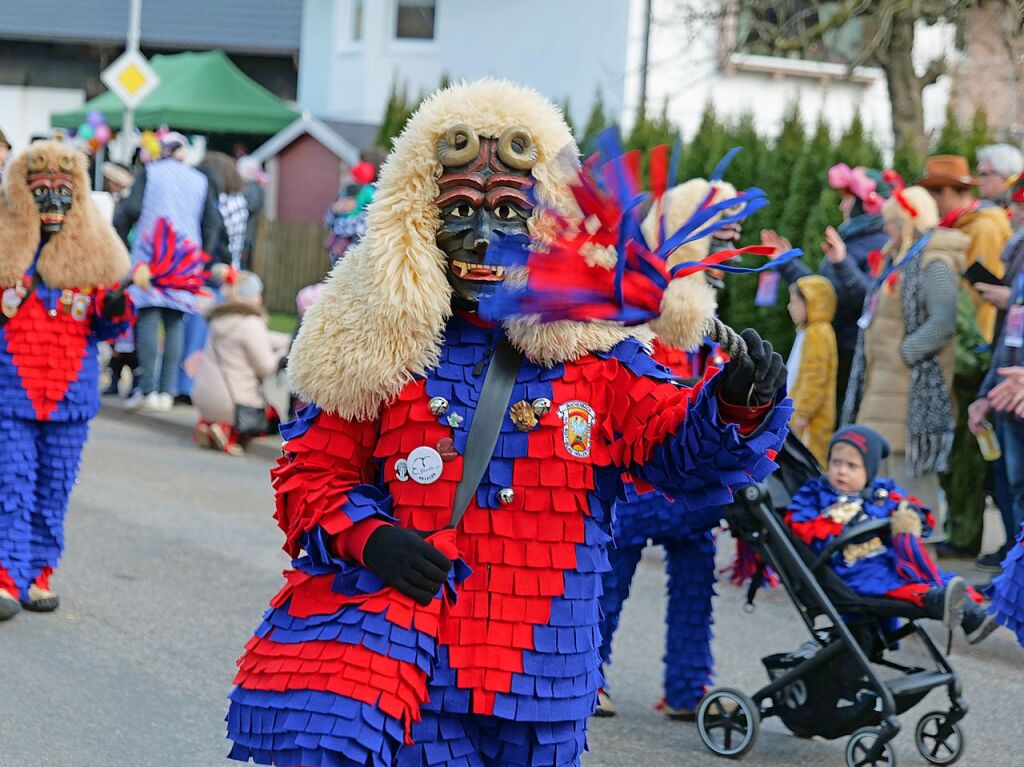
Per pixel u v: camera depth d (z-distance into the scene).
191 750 4.69
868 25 13.37
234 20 27.89
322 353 2.90
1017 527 7.05
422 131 2.88
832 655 4.82
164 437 11.81
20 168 6.05
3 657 5.60
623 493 3.11
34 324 6.10
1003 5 12.39
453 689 2.82
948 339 7.11
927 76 13.38
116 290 6.20
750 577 5.30
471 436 2.87
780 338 11.12
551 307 2.60
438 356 2.92
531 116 2.88
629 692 5.65
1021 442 6.96
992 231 7.79
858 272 8.10
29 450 6.16
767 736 5.23
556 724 2.87
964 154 11.23
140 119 21.83
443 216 2.89
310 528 2.88
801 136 11.87
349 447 2.96
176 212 12.01
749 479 2.87
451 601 2.83
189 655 5.77
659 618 6.85
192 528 8.33
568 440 2.89
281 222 21.05
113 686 5.32
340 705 2.74
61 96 30.23
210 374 11.09
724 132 12.80
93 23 28.52
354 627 2.81
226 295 11.20
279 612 2.93
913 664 6.20
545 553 2.88
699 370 5.09
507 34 21.03
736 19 15.86
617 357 2.96
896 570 4.91
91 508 8.74
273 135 23.61
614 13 19.36
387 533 2.79
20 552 6.19
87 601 6.55
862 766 4.77
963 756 5.05
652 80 18.92
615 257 2.74
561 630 2.87
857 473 5.04
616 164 2.65
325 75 24.39
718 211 2.75
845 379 8.24
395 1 22.92
